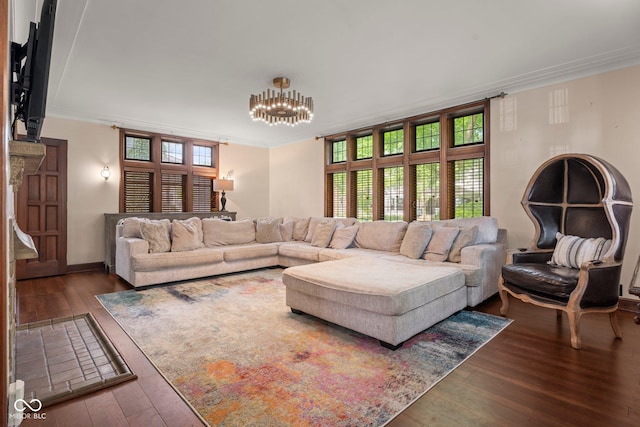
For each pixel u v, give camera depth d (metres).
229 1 2.38
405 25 2.68
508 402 1.70
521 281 2.76
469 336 2.56
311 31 2.78
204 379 1.93
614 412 1.61
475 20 2.60
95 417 1.59
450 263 3.54
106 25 2.70
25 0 2.31
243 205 7.20
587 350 2.31
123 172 5.63
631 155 3.21
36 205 4.76
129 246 4.00
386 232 4.55
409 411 1.63
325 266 3.20
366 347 2.37
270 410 1.63
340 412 1.62
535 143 3.84
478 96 4.30
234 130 6.32
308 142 6.78
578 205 3.07
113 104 4.75
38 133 1.76
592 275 2.39
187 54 3.21
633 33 2.79
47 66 1.58
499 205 4.14
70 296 3.68
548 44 2.98
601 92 3.39
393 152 5.56
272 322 2.86
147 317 2.98
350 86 4.05
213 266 4.48
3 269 0.85
